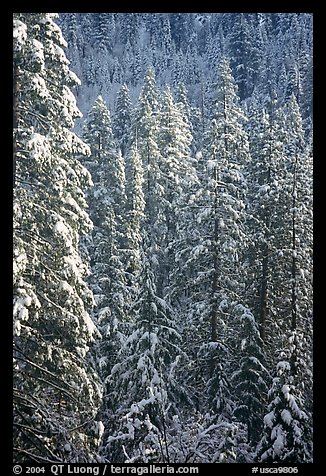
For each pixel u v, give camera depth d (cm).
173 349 1931
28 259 1252
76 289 1397
